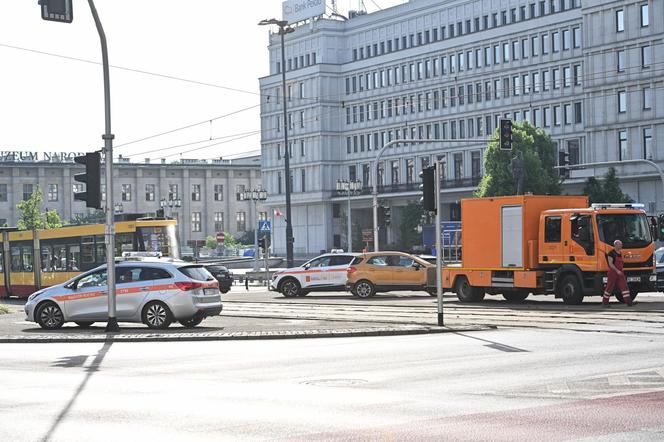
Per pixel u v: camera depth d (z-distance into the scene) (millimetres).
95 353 21438
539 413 11805
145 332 26766
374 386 14625
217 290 29188
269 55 147750
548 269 36000
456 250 70938
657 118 94625
